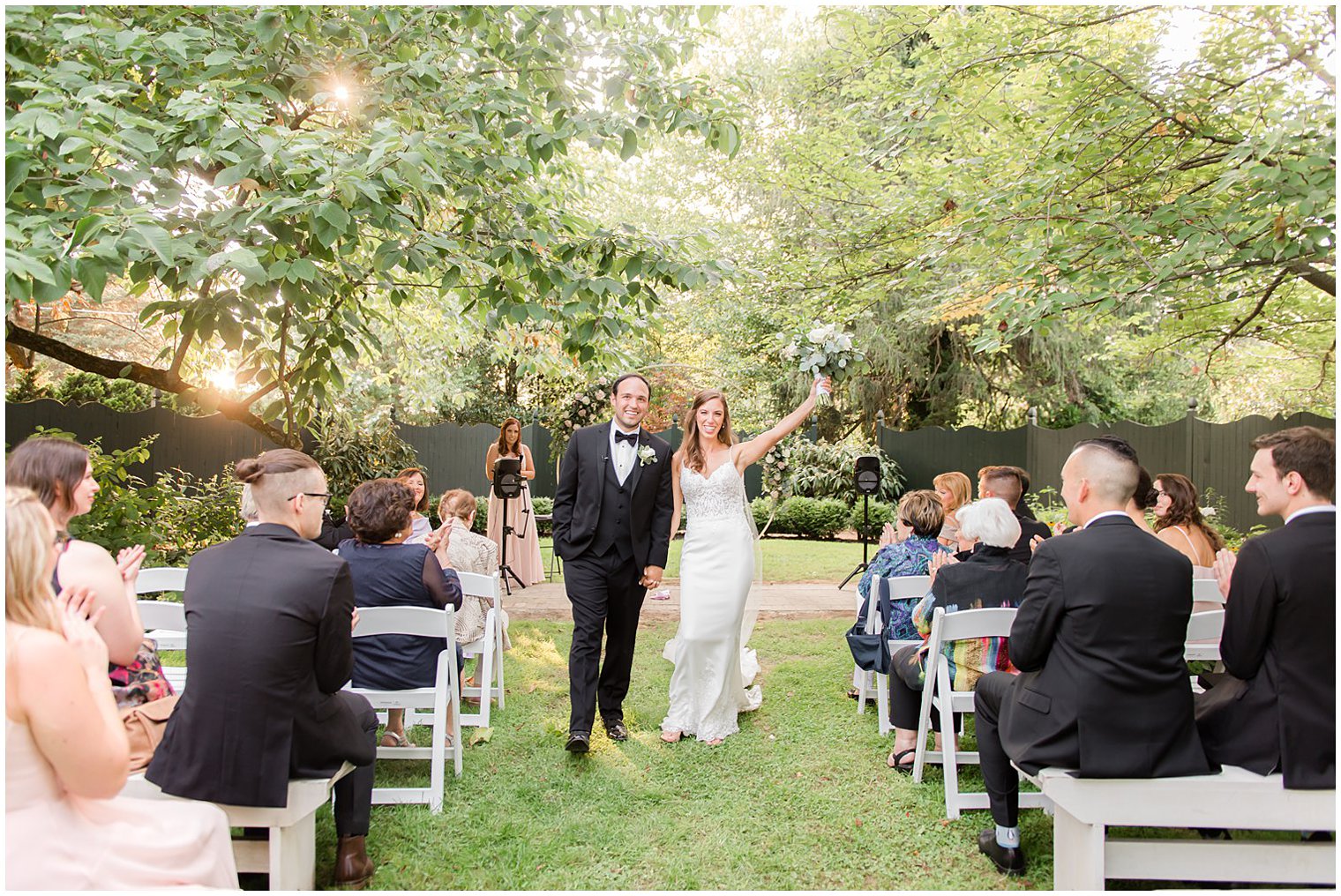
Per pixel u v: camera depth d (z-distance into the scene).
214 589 2.22
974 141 6.55
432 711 3.71
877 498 13.01
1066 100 5.30
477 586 3.91
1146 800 2.20
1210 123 4.93
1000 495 3.97
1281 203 4.00
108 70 3.37
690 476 3.98
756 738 3.83
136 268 3.14
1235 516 10.39
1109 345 14.20
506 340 6.84
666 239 4.09
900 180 7.59
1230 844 2.24
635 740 3.80
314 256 3.70
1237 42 5.19
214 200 3.51
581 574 3.71
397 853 2.73
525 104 4.04
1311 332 6.98
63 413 10.09
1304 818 2.16
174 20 3.79
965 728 4.03
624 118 4.10
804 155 7.66
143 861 1.77
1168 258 4.28
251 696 2.15
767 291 8.28
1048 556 2.40
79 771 1.64
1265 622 2.21
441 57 4.10
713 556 3.85
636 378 3.83
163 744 2.20
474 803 3.12
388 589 3.29
